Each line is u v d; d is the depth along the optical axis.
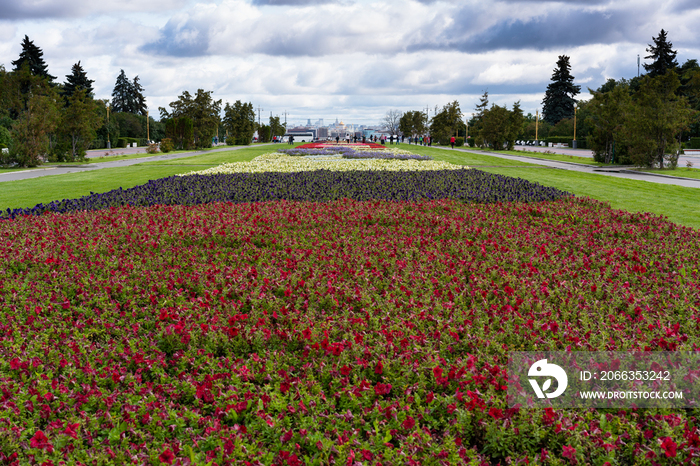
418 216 10.55
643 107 26.17
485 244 8.20
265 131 105.69
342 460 3.09
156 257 7.60
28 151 29.80
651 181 19.59
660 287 6.09
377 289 6.15
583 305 5.51
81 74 81.12
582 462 3.12
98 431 3.55
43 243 8.36
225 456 3.15
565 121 80.06
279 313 5.37
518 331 4.73
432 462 3.11
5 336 4.95
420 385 3.94
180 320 5.16
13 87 31.83
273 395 3.78
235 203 12.88
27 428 3.56
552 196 13.23
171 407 3.78
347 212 10.95
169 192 14.24
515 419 3.44
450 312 5.29
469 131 85.56
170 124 60.22
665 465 3.07
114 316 5.55
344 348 4.48
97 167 30.14
